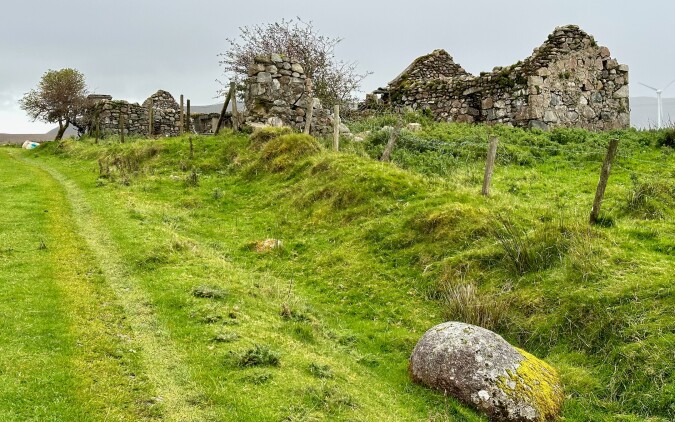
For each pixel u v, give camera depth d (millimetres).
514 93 26453
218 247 14258
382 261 12852
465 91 28266
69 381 7195
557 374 8719
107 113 34594
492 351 8359
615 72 28359
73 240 13125
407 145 21891
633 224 12328
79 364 7648
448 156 20656
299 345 9227
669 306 9109
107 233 13836
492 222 12688
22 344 7910
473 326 8859
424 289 11672
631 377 8453
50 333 8367
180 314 9570
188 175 20078
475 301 10359
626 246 11070
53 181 20281
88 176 21281
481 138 22641
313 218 15414
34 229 13594
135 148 23641
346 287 12195
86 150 27406
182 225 15539
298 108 24453
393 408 7926
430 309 11102
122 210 15992
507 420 7781
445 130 24562
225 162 21375
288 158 19281
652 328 8867
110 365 7762
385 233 13680
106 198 17453
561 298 10023
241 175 19750
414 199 14883
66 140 32625
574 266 10508
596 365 8914
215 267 12156
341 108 31656
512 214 13148
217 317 9508
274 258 13742
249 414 6887
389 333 10414
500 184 17266
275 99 23922
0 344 7832
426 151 21203
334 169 17078
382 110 31312
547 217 12945
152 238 13406
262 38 37719
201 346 8492
